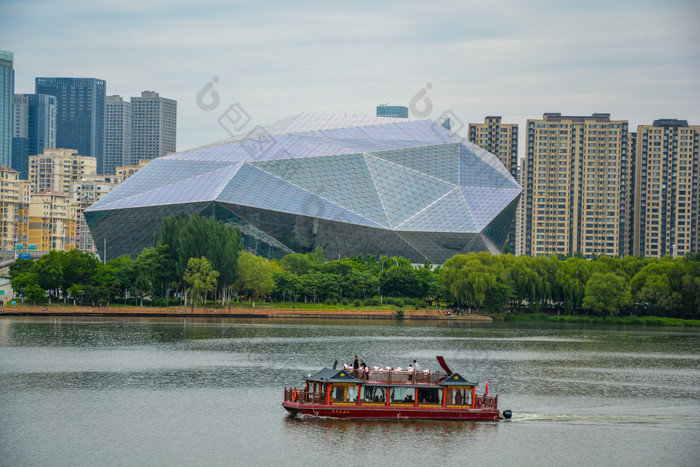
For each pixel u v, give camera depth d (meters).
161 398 145.88
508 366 186.62
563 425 131.62
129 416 133.25
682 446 121.88
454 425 129.62
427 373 132.75
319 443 119.44
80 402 142.50
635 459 116.12
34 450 116.12
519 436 125.06
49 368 173.25
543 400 150.00
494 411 132.75
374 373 132.12
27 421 130.25
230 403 142.12
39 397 146.00
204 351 199.12
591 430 129.12
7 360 182.88
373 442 120.12
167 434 123.56
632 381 169.88
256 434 123.31
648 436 126.56
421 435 123.88
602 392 157.88
